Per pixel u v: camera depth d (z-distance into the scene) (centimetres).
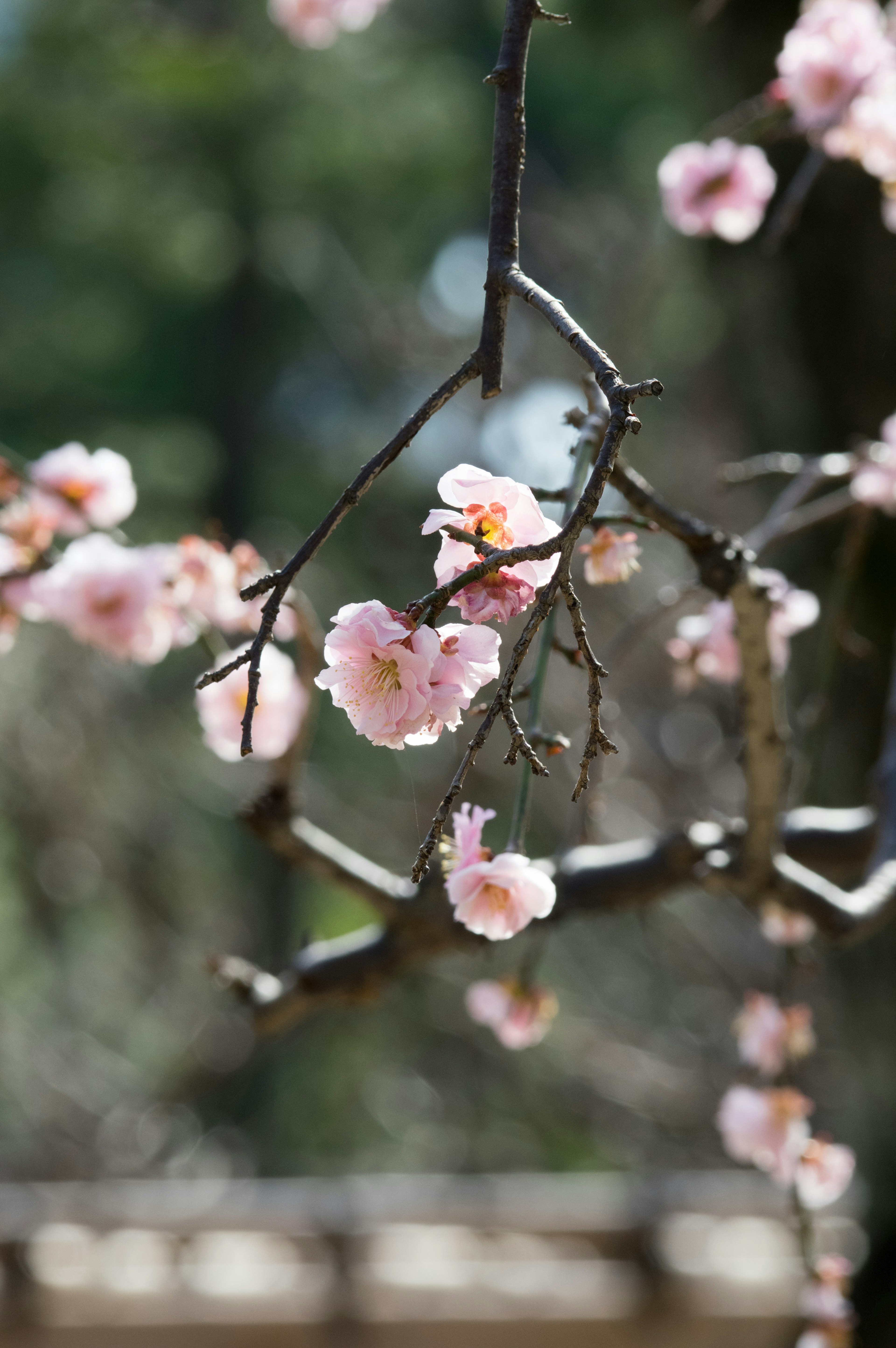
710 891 221
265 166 1045
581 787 103
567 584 101
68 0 991
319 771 935
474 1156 1013
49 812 1001
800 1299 336
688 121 847
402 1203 534
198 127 1020
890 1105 540
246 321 1205
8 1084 1008
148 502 1104
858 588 489
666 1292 505
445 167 1055
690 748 783
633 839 716
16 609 240
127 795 1047
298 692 225
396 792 934
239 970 239
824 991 639
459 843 143
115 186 1036
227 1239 521
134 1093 1013
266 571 229
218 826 1120
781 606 194
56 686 995
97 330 1167
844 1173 247
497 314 119
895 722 250
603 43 668
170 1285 502
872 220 493
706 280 584
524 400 822
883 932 514
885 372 501
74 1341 490
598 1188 871
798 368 537
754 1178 808
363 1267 511
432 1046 1043
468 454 855
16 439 1122
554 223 943
